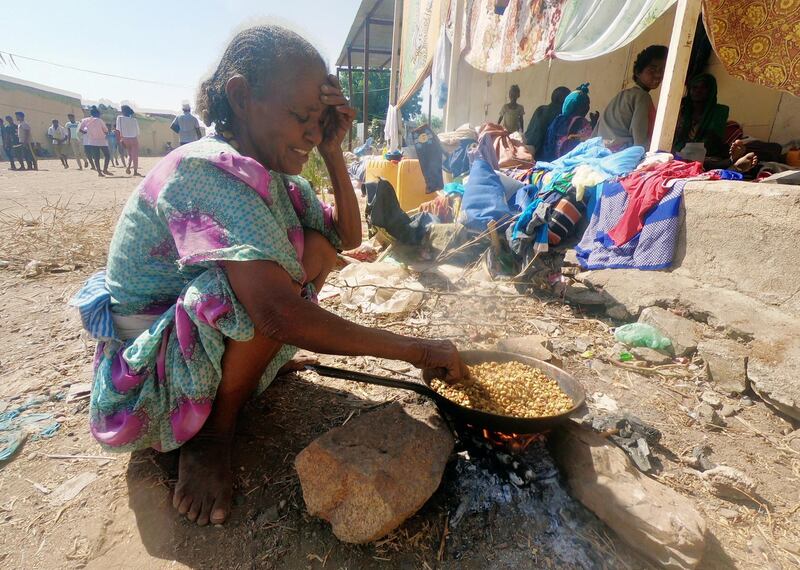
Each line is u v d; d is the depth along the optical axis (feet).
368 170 21.15
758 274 8.89
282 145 4.77
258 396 6.77
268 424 6.31
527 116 31.07
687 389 7.67
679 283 9.93
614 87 25.04
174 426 5.04
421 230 13.87
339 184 6.15
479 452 5.61
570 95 17.37
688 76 20.61
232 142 4.92
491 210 12.87
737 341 8.20
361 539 4.45
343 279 12.14
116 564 4.46
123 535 4.75
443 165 20.22
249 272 4.19
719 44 12.32
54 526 4.84
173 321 4.76
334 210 6.43
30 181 35.37
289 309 4.25
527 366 6.46
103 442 4.97
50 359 8.26
